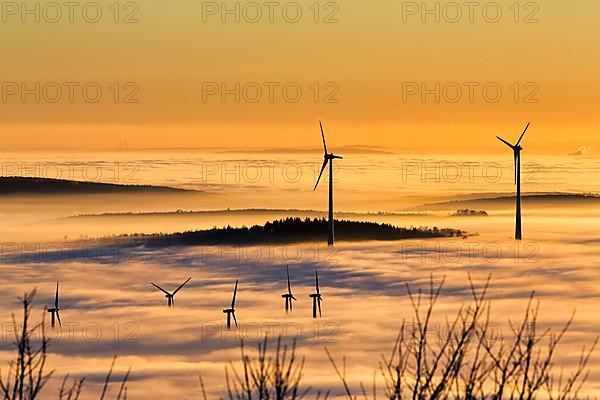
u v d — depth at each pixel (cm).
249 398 1127
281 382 1136
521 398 1135
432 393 1160
